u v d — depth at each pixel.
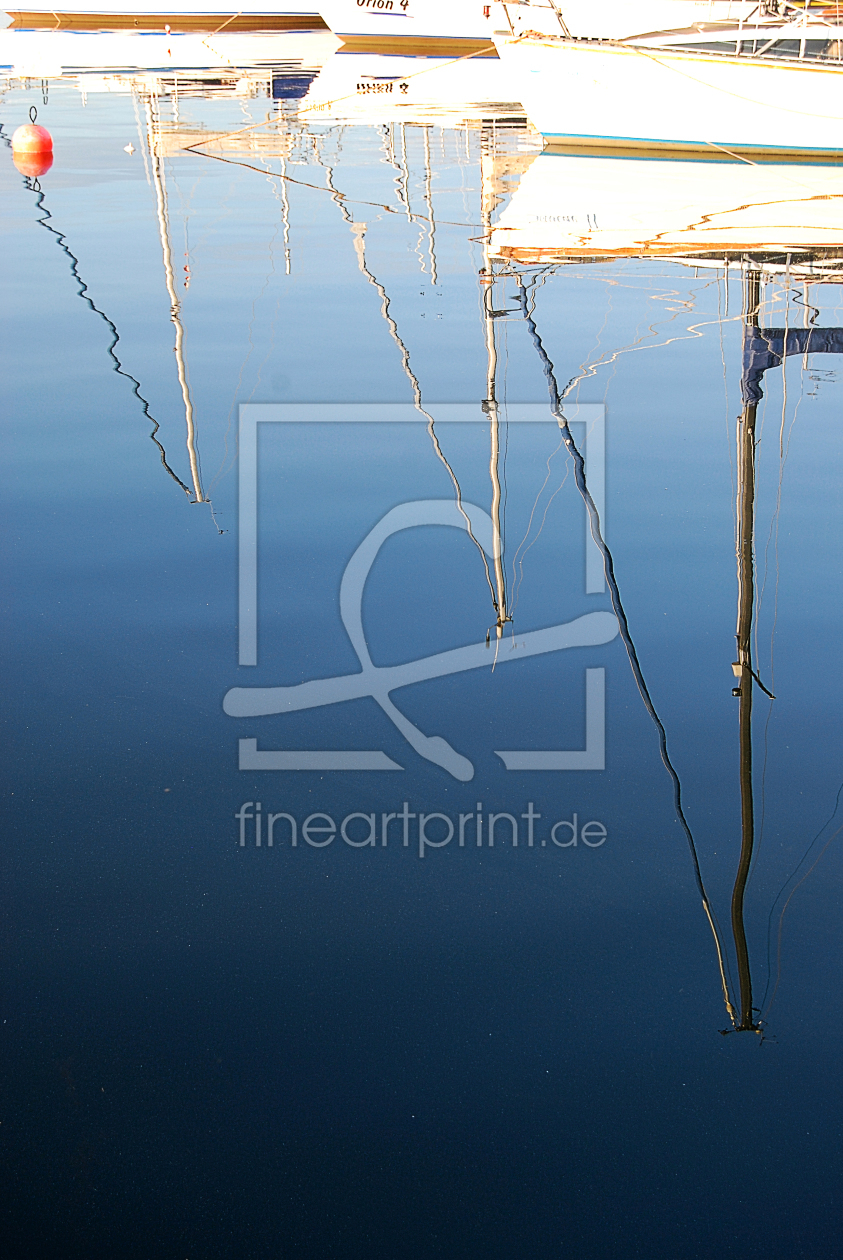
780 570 4.95
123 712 3.95
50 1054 2.67
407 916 3.10
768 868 3.27
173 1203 2.34
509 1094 2.59
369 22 28.39
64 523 5.38
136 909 3.10
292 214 13.05
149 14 33.97
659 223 12.42
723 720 3.93
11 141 18.00
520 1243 2.27
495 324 8.78
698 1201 2.37
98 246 11.52
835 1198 2.37
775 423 6.71
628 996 2.85
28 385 7.36
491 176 15.27
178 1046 2.70
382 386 7.36
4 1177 2.39
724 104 16.33
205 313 9.14
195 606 4.63
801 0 17.14
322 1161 2.43
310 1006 2.81
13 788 3.56
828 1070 2.66
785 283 9.86
